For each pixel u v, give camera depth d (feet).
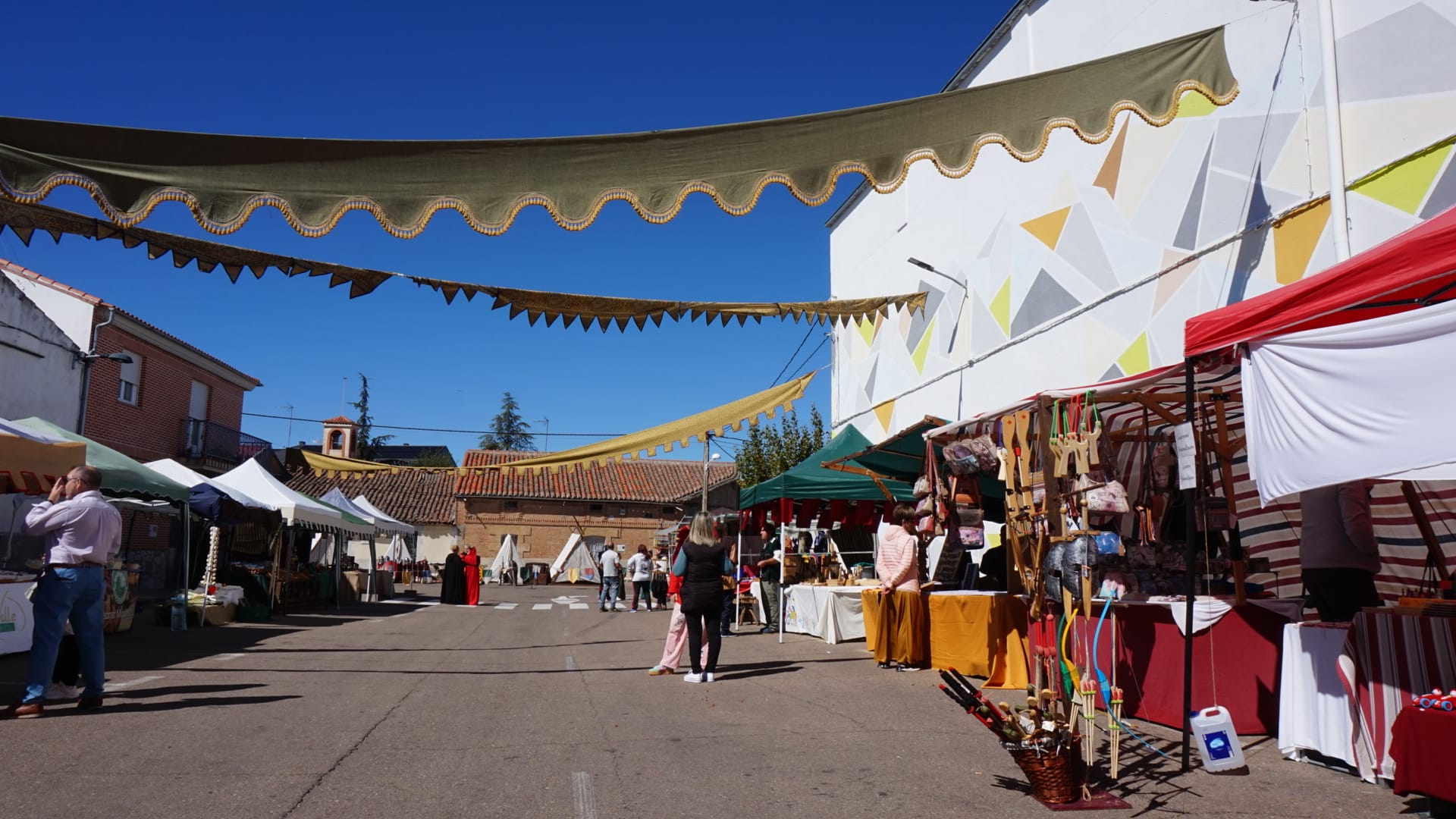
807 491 41.06
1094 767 15.96
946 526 25.61
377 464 46.78
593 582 134.41
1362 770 15.03
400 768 15.70
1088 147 40.50
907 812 13.28
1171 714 19.10
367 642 39.42
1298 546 26.35
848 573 47.42
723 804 13.67
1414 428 13.44
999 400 46.03
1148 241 36.47
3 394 61.31
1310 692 16.37
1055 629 18.01
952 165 19.58
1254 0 30.94
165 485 41.93
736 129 18.44
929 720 20.56
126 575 41.27
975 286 49.26
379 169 17.57
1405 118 26.11
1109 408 22.81
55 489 20.84
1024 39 46.34
